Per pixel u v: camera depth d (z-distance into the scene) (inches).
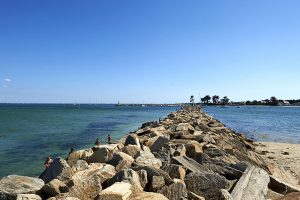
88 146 1064.8
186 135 727.1
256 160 536.1
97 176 326.3
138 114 3961.6
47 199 303.6
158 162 430.6
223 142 726.5
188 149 515.8
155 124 1257.4
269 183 407.8
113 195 278.2
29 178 353.4
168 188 332.5
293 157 740.0
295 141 1166.3
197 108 3444.9
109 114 3932.1
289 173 537.0
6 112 4190.5
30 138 1295.5
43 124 2110.0
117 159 425.7
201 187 353.1
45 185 332.2
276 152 828.0
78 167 421.7
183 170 389.4
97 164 428.8
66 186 333.7
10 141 1198.9
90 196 306.5
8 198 323.0
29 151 963.3
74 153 512.7
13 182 337.7
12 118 2824.8
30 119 2694.4
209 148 549.6
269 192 386.6
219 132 987.3
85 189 308.5
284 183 401.4
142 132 879.1
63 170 389.1
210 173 371.9
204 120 1566.2
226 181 356.2
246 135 1386.6
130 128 1804.9
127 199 288.2
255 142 1069.1
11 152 943.7
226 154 516.4
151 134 773.9
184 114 2146.9
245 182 370.3
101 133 1503.4
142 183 339.6
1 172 679.1
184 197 321.1
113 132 1558.8
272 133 1491.1
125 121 2488.9
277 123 2250.2
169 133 796.0
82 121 2468.0
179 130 859.4
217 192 344.5
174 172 380.8
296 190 391.5
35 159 830.5
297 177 525.7
